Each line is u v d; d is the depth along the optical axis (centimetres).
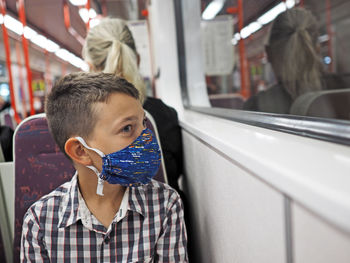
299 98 92
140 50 322
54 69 1012
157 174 113
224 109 143
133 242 82
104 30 135
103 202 80
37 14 419
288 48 119
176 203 87
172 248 85
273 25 128
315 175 35
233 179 65
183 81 236
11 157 152
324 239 32
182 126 138
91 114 69
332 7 93
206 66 207
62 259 80
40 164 108
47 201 81
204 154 95
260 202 50
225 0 179
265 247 49
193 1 212
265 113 91
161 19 234
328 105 87
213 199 86
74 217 78
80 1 287
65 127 72
